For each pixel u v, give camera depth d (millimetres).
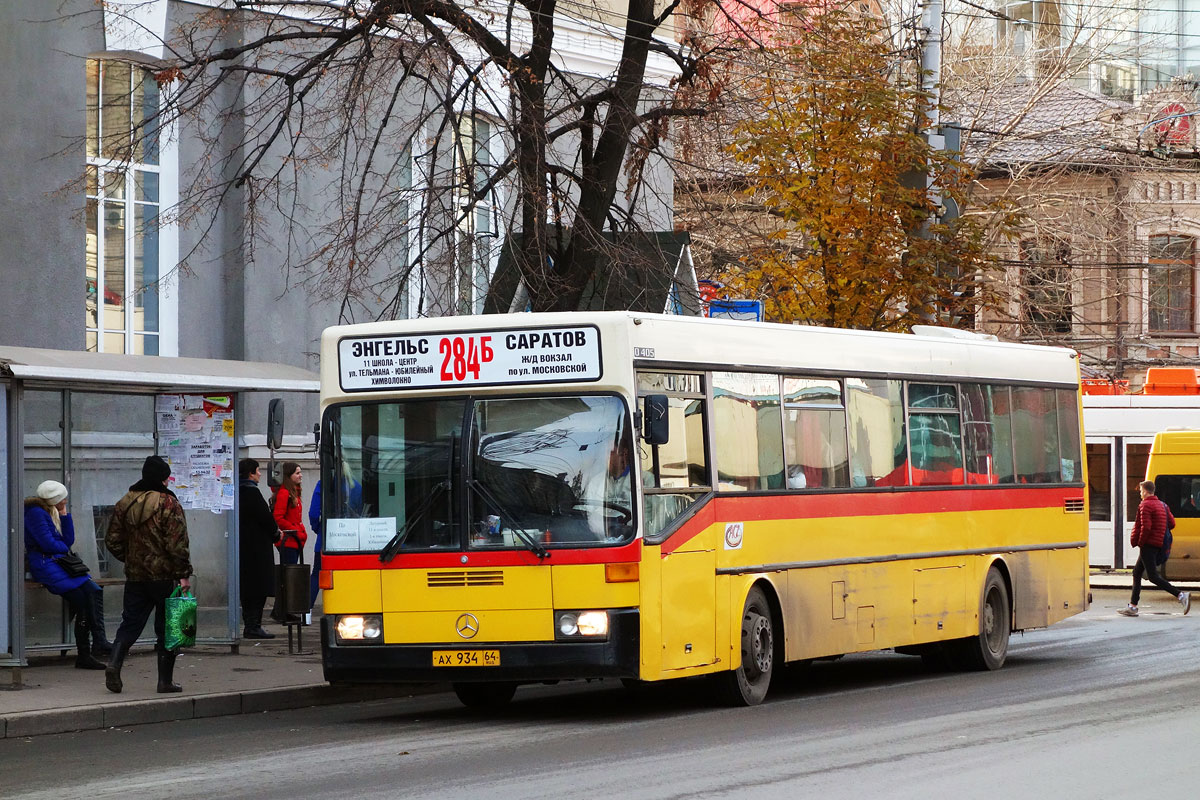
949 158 27984
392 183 27344
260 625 22656
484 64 22219
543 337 15375
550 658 14961
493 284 22688
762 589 17094
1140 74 59875
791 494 17500
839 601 18203
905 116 27766
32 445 20109
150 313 24750
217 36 22609
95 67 24297
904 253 27531
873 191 27234
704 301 25953
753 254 29938
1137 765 12242
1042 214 47000
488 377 15492
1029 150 51312
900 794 10969
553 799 10883
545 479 15250
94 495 20672
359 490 15750
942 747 13219
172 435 21016
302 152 26172
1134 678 18953
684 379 16078
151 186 24844
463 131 26891
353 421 15883
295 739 14609
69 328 23344
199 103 22109
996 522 21500
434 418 15625
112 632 20688
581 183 23453
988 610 21250
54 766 13117
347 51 26188
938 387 20547
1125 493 39344
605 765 12453
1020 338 48750
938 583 20125
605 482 15125
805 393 18000
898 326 27641
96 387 20016
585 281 23188
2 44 22688
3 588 17719
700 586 15914
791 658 17359
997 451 21750
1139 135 52656
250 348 25688
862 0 33125
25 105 22922
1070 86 56469
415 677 15297
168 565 16812
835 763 12375
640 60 23953
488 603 15164
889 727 14633
